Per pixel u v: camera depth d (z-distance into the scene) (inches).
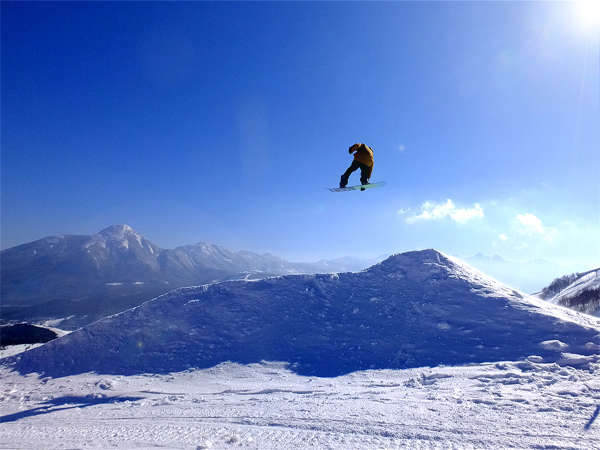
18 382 630.5
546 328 568.4
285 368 592.7
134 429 349.4
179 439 301.9
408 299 749.3
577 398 322.0
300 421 328.2
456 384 421.7
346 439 273.9
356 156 331.6
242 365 616.1
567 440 239.6
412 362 548.4
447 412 316.5
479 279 796.0
